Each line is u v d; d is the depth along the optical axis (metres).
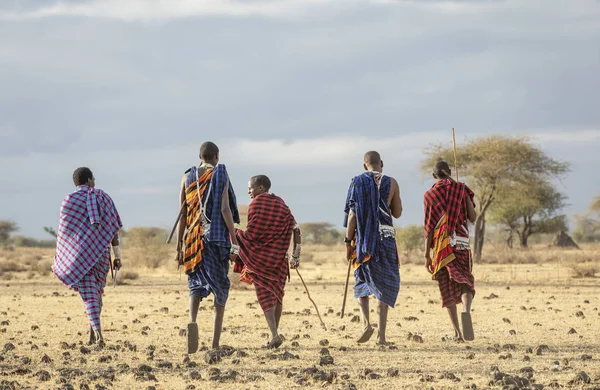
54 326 20.08
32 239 182.75
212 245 14.38
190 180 14.59
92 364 13.39
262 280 15.14
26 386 11.23
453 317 16.19
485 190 73.81
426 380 11.27
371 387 10.94
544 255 79.25
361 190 15.39
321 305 26.34
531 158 72.44
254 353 14.37
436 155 74.94
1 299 30.33
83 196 16.05
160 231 77.06
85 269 15.77
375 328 18.55
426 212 16.20
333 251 122.69
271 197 15.32
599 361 13.07
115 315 23.05
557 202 118.06
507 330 17.86
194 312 14.60
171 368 12.84
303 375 11.66
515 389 10.41
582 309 23.20
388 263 15.36
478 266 64.19
